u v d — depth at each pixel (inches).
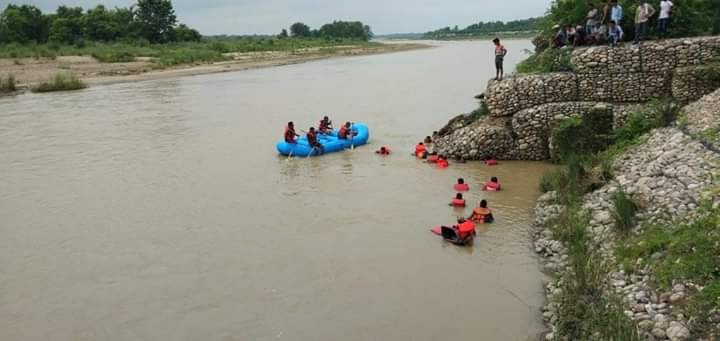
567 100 707.4
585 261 389.1
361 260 453.7
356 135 860.0
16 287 422.9
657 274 331.0
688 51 659.4
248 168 742.5
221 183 676.1
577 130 665.0
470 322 359.6
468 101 1269.7
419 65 2433.6
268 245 488.4
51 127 1043.3
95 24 3189.0
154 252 479.5
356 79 1855.3
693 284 308.7
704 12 845.8
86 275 440.1
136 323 370.3
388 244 483.8
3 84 1545.3
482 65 2330.2
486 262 443.5
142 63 2368.4
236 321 369.1
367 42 5871.1
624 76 682.8
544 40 1003.3
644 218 409.4
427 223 530.0
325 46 4483.3
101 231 529.0
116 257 471.2
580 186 536.1
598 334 303.6
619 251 381.4
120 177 708.7
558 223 484.7
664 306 307.3
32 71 1956.2
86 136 961.5
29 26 3021.7
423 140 879.1
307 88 1612.9
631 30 816.3
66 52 2605.8
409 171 706.2
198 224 541.3
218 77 1989.4
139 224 544.7
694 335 277.1
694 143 484.4
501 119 740.0
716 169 417.7
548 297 381.4
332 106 1252.5
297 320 368.2
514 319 361.1
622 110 657.6
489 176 667.4
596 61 692.7
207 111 1217.4
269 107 1259.8
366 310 377.7
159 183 680.4
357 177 688.4
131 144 895.1
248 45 3646.7
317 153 805.2
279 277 428.5
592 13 805.9
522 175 666.2
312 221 542.9
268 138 931.3
